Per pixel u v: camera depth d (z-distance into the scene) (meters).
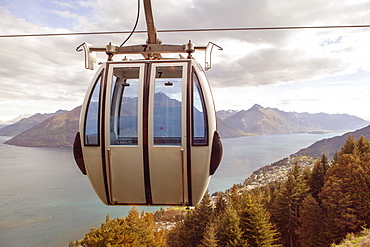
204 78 3.84
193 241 25.50
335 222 27.41
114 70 3.82
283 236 29.78
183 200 3.85
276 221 30.66
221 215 27.28
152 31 4.42
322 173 34.22
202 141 3.60
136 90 3.77
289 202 31.33
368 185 28.44
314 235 27.41
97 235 25.28
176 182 3.74
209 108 3.67
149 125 3.62
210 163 3.64
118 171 3.77
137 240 24.98
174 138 3.62
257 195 33.31
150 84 3.69
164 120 3.63
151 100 3.64
